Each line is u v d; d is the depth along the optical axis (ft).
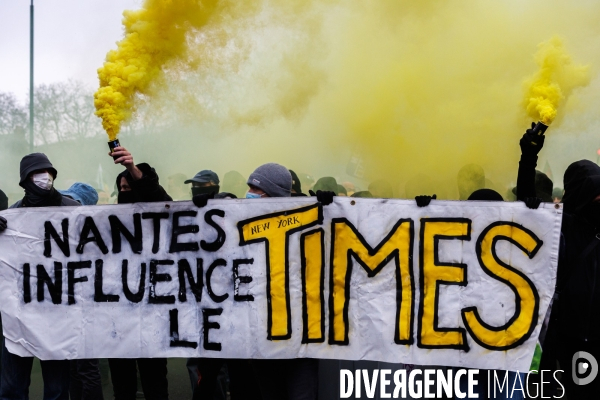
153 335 15.58
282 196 15.80
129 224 15.69
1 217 15.96
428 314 15.05
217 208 15.44
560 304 15.34
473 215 14.99
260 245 15.34
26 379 16.12
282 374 15.56
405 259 15.11
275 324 15.28
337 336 15.17
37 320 15.85
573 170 15.85
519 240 14.88
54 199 16.72
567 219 15.49
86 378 17.90
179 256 15.55
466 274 15.01
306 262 15.26
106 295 15.72
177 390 23.39
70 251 15.83
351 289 15.19
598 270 15.14
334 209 15.21
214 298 15.43
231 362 15.98
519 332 14.87
